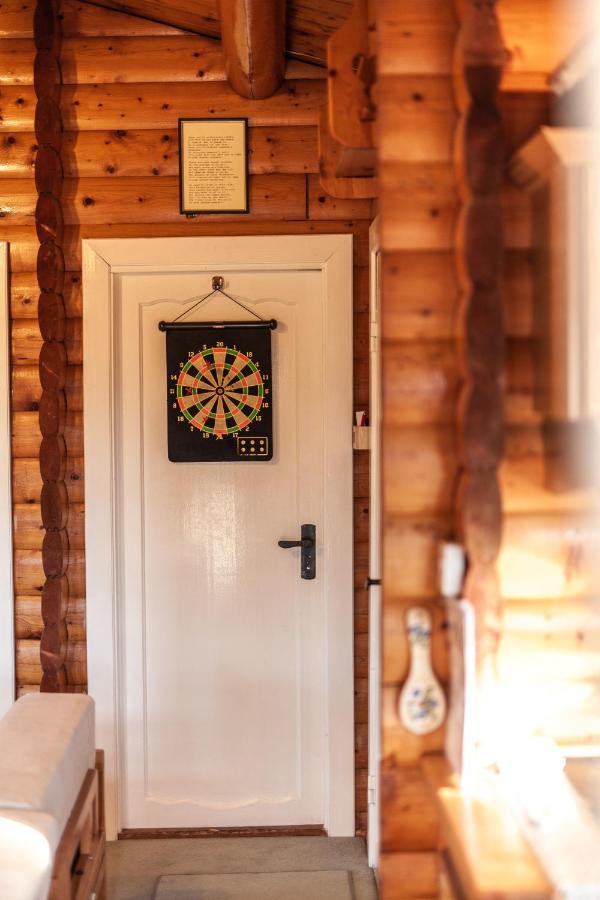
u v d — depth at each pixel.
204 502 3.07
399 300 1.51
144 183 2.99
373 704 2.88
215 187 2.97
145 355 3.06
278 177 2.99
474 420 1.46
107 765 3.03
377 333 2.79
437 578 1.54
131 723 3.09
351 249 2.98
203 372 3.01
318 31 2.69
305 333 3.05
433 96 1.50
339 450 3.00
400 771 1.54
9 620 3.04
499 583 1.50
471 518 1.47
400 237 1.51
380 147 1.50
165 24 2.95
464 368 1.47
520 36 1.47
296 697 3.10
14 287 3.01
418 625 1.52
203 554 3.09
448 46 1.50
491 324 1.45
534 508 1.52
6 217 2.99
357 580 3.06
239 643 3.10
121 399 3.06
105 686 3.02
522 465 1.52
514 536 1.52
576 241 1.36
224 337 3.01
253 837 3.08
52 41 2.90
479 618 1.49
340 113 1.94
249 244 2.98
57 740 2.02
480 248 1.45
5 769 1.85
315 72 2.95
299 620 3.09
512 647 1.54
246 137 2.96
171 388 3.02
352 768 3.06
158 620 3.09
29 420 3.03
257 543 3.09
